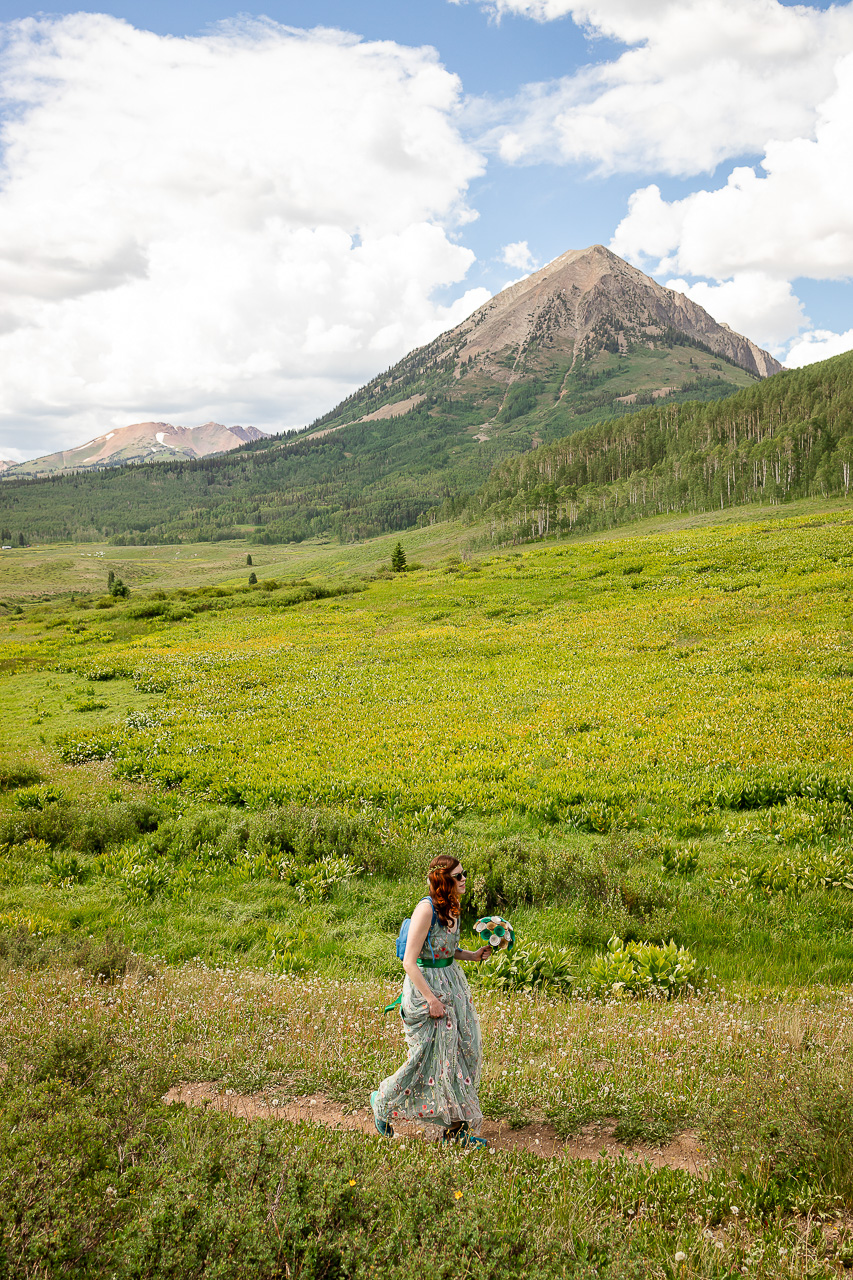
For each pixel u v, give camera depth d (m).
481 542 177.75
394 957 10.49
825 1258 3.56
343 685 32.59
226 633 54.53
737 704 22.30
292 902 12.66
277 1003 8.00
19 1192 3.85
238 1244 3.58
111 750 24.47
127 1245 3.57
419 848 13.76
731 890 11.59
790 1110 4.74
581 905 11.40
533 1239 3.64
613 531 148.00
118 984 8.96
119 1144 4.66
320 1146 4.46
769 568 48.50
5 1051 6.29
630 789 16.27
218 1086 6.18
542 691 27.62
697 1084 5.68
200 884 13.64
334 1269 3.50
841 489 127.38
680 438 197.75
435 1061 5.07
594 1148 5.09
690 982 8.84
